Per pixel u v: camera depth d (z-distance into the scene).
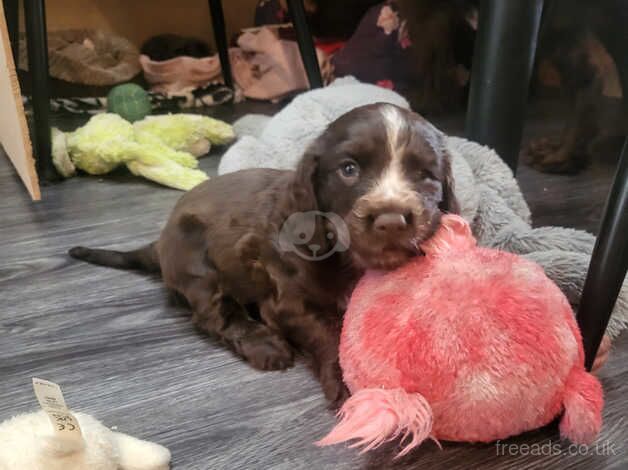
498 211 0.47
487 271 0.29
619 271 0.30
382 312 0.29
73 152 0.72
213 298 0.40
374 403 0.26
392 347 0.28
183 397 0.34
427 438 0.30
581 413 0.28
